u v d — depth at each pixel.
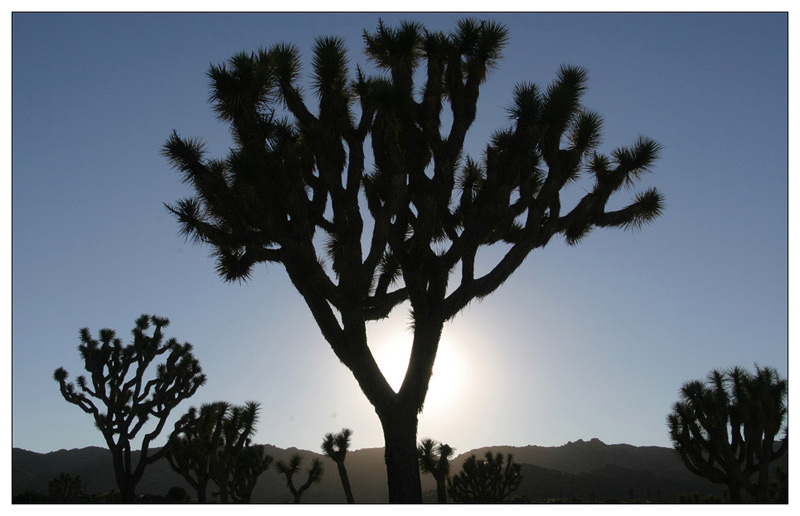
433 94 10.37
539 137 9.96
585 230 11.70
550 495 54.88
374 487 59.16
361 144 9.95
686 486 60.34
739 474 16.31
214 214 10.24
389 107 9.58
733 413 17.02
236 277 10.86
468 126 10.88
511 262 10.45
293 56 10.46
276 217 9.88
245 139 9.64
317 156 9.91
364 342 10.00
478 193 10.59
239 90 9.77
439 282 10.42
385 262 11.77
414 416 10.04
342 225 9.75
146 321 23.45
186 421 21.58
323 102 9.89
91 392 22.41
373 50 11.00
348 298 9.71
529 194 10.66
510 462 26.73
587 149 10.82
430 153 10.95
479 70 10.83
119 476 21.61
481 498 25.77
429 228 9.85
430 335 10.23
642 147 11.03
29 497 29.44
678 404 17.72
